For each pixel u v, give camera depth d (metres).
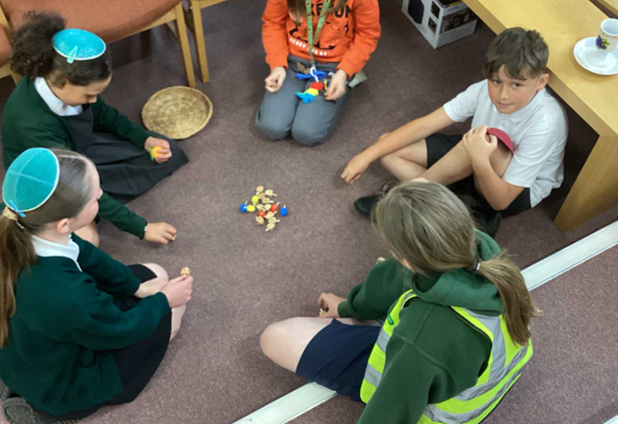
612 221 2.06
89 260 1.54
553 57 1.74
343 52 2.22
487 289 1.08
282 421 1.65
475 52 2.54
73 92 1.66
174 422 1.69
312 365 1.49
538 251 2.00
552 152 1.82
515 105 1.68
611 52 1.72
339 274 1.97
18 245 1.28
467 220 1.05
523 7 1.87
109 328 1.45
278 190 2.17
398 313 1.24
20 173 1.22
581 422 1.64
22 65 1.60
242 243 2.04
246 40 2.61
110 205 1.85
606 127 1.59
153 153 2.07
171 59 2.55
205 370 1.78
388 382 1.16
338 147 2.29
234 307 1.91
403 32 2.62
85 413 1.61
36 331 1.38
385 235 1.08
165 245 2.04
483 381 1.19
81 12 1.97
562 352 1.76
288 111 2.24
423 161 2.05
